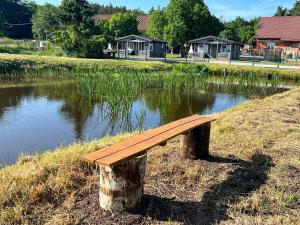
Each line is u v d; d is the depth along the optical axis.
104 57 30.73
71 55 29.62
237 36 49.75
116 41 36.91
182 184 4.20
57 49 32.78
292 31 41.81
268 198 3.86
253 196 3.88
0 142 8.27
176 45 40.91
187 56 35.91
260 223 3.38
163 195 3.90
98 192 3.90
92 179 4.21
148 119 11.15
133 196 3.49
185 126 4.59
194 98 15.39
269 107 9.03
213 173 4.54
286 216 3.53
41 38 60.28
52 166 4.41
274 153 5.34
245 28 49.94
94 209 3.53
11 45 41.38
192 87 18.39
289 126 6.94
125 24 45.19
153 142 3.74
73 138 8.77
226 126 6.86
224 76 21.45
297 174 4.54
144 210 3.55
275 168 4.73
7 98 14.17
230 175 4.49
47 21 59.12
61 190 3.89
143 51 37.03
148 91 16.64
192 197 3.90
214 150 5.43
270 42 42.31
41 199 3.68
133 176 3.45
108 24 45.47
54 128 9.70
